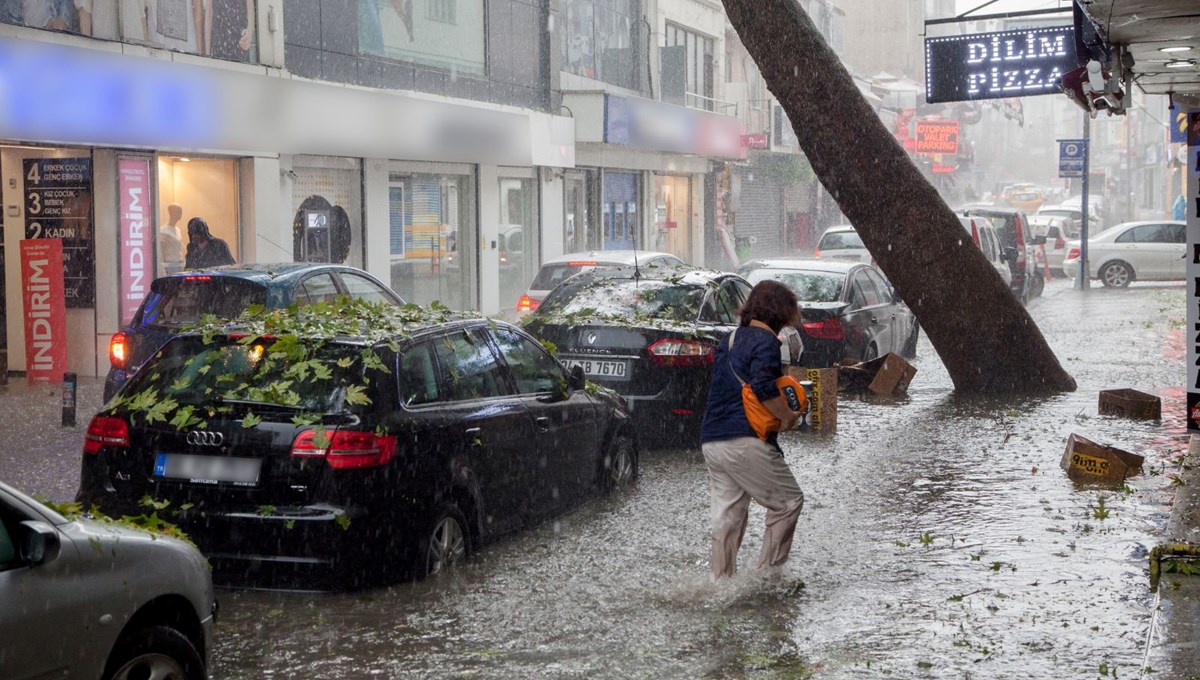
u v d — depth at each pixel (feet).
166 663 15.44
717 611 21.79
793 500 23.03
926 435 39.47
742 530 23.34
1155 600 21.85
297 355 22.90
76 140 50.70
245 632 20.66
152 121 54.70
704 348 35.83
